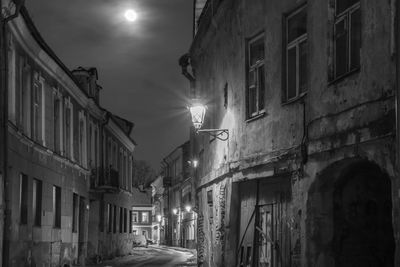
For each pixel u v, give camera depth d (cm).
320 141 967
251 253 1375
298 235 1064
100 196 3338
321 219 996
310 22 1033
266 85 1259
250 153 1343
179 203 6706
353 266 982
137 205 9975
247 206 1428
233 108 1494
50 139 2228
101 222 3378
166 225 8006
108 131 3678
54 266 2258
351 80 875
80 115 2847
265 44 1270
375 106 797
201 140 2072
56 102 2403
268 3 1260
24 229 1825
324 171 968
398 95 719
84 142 2941
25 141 1839
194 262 3338
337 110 916
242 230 1461
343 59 940
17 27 1681
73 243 2653
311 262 1000
